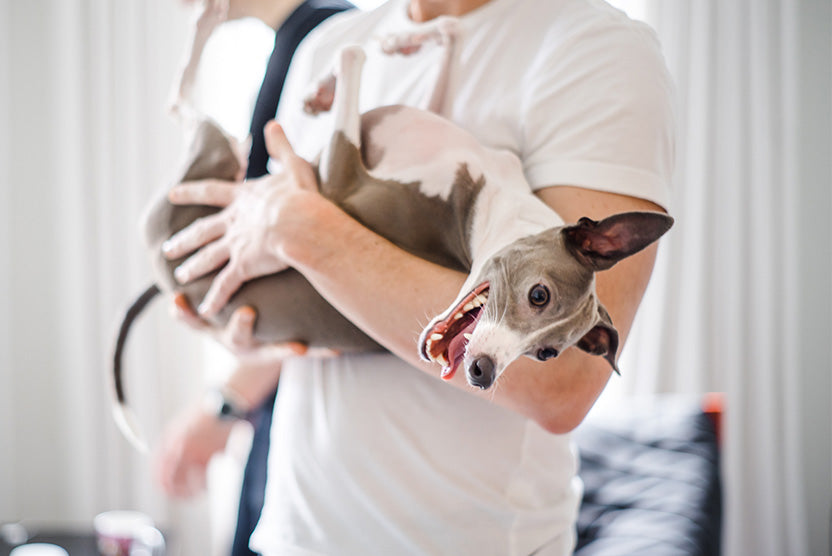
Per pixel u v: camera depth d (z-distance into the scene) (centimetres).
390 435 97
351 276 86
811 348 343
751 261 327
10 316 344
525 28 99
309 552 103
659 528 186
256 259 95
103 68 328
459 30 100
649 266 86
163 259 112
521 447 96
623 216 68
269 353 105
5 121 336
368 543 99
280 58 153
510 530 96
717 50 321
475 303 72
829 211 338
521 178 93
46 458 348
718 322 330
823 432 343
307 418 105
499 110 98
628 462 234
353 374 100
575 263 69
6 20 333
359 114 103
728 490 327
